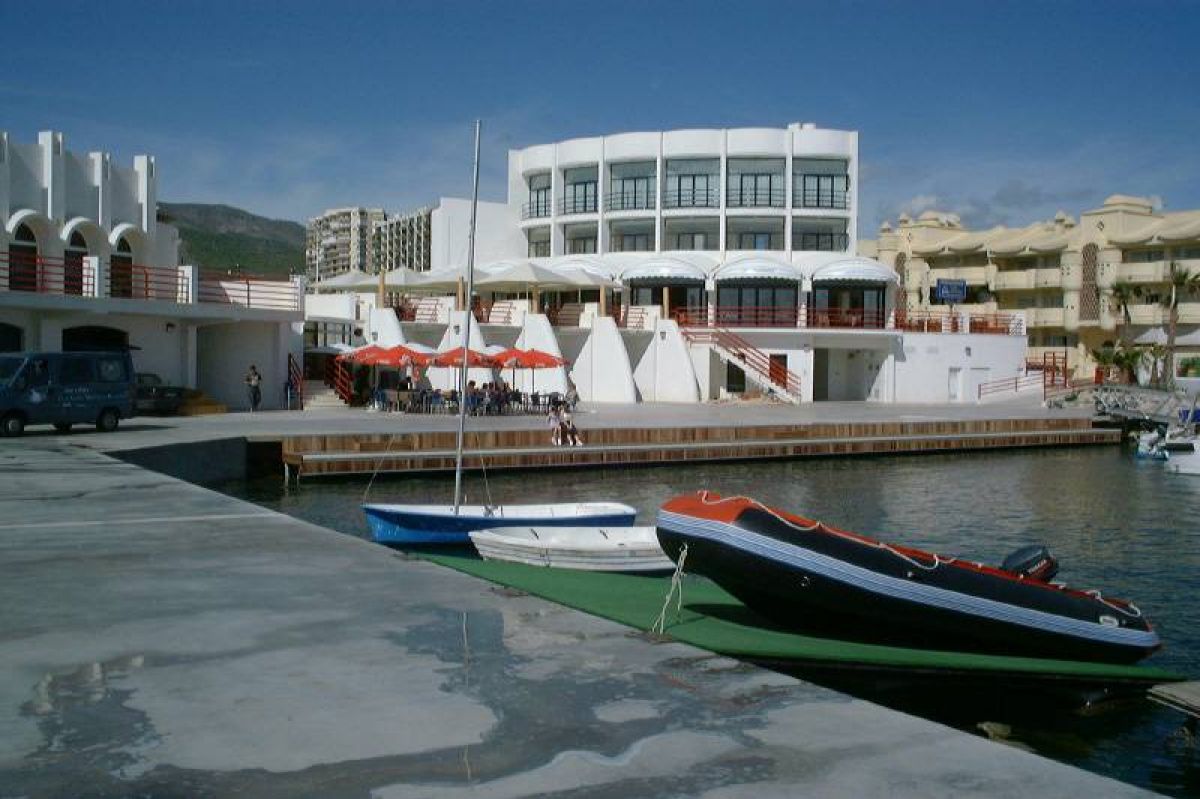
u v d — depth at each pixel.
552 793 4.14
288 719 5.03
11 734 4.81
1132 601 17.16
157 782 4.24
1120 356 68.69
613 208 64.94
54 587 8.11
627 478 31.56
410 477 29.55
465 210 68.00
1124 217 74.56
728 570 10.40
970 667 10.27
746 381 58.78
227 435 27.58
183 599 7.71
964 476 34.66
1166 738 10.64
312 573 8.76
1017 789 4.21
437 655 6.21
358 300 57.62
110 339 36.91
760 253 61.97
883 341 59.97
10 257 33.22
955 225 94.44
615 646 6.48
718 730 4.90
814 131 63.31
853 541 10.63
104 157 38.00
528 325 48.75
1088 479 34.28
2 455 19.73
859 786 4.23
